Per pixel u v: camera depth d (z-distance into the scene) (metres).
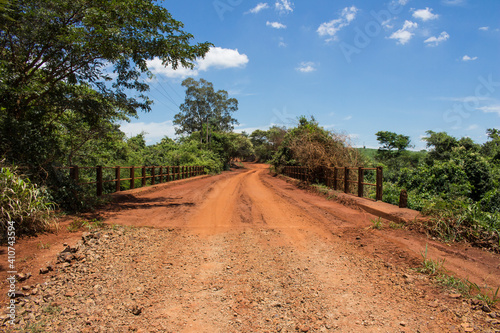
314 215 8.02
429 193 11.96
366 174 16.22
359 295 3.37
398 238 5.35
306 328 2.70
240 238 5.80
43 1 7.85
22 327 2.63
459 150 18.50
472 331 2.57
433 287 3.48
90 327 2.70
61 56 8.66
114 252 4.74
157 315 2.94
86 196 8.31
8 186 5.10
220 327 2.75
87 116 9.86
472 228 5.19
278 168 30.84
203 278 3.88
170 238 5.73
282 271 4.12
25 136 7.11
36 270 3.85
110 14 8.59
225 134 56.09
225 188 16.27
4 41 8.05
